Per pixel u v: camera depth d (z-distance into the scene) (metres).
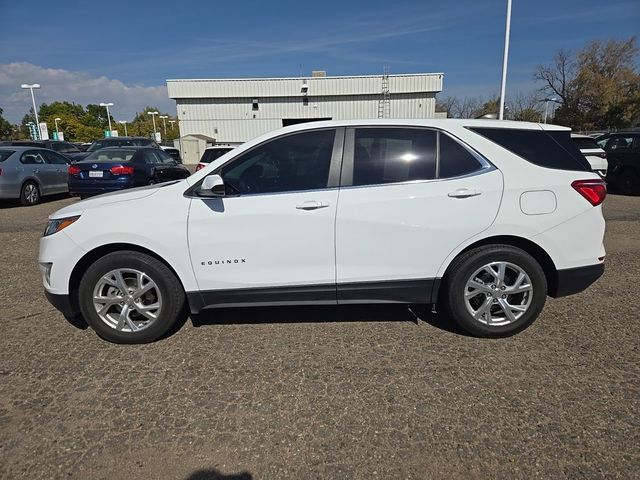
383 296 3.17
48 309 3.87
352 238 3.03
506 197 3.03
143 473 1.97
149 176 9.56
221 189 2.93
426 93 32.03
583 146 11.09
